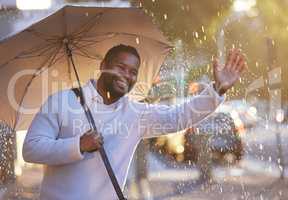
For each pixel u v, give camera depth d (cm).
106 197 457
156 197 1148
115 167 466
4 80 523
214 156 1479
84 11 518
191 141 1488
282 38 2358
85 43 531
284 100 1983
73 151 441
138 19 538
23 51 516
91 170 455
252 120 1872
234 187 1243
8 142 1396
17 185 1289
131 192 1196
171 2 1859
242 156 1505
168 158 1494
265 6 2573
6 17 937
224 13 2248
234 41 2678
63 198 453
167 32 1897
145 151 1366
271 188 1217
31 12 930
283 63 1958
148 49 551
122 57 483
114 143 468
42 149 446
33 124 462
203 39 2067
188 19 1959
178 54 1867
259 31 2608
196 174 1395
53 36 519
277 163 1482
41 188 466
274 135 1845
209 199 1125
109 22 531
